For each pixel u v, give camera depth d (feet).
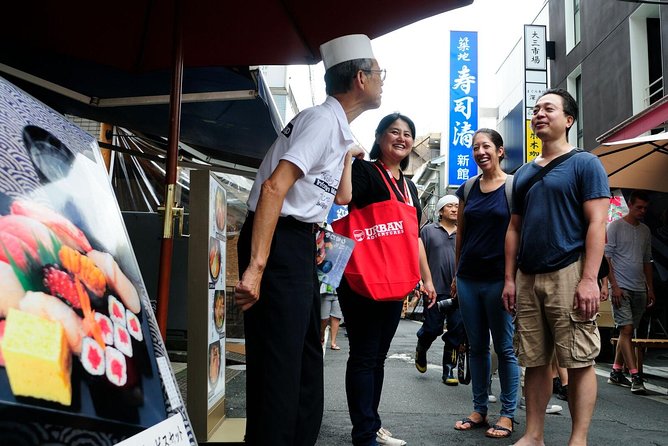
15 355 2.12
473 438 10.44
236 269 20.15
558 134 9.20
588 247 8.34
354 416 8.86
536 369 9.00
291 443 5.77
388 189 9.16
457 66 58.49
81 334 2.59
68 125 3.90
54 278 2.61
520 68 48.24
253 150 17.15
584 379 8.28
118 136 19.49
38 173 3.00
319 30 9.86
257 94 12.66
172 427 3.05
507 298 9.67
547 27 50.75
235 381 15.06
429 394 15.08
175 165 7.70
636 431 11.26
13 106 3.22
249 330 5.99
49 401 2.18
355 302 9.02
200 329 8.87
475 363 11.51
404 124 9.84
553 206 8.70
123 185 21.01
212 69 12.14
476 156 11.55
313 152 5.95
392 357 23.85
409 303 55.62
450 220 17.57
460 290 11.66
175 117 7.83
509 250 9.80
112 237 3.50
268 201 5.61
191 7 9.53
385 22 9.43
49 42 10.82
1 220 2.43
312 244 6.36
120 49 10.78
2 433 1.92
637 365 16.52
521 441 8.93
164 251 7.41
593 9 40.14
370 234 8.93
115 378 2.72
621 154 17.38
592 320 8.30
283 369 5.77
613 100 36.73
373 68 6.96
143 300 3.53
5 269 2.29
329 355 23.31
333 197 6.54
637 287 17.22
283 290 5.92
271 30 10.02
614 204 26.68
